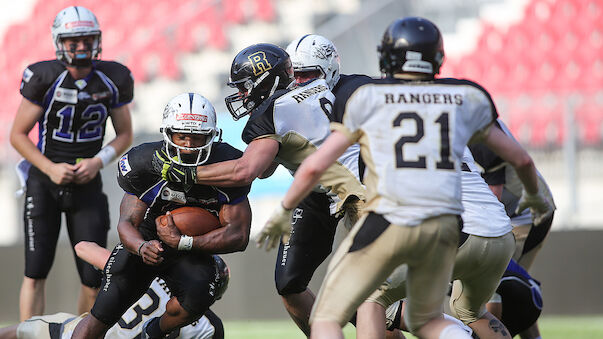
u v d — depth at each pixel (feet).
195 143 46.42
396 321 50.37
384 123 37.58
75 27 61.21
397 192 36.94
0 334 51.93
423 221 36.83
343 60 133.59
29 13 152.66
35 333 51.08
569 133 108.58
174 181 46.34
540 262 97.50
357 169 49.37
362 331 44.24
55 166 62.64
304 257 52.65
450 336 38.91
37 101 62.85
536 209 45.37
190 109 45.85
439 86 38.55
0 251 101.55
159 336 48.55
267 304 97.76
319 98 49.47
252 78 50.85
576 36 139.44
